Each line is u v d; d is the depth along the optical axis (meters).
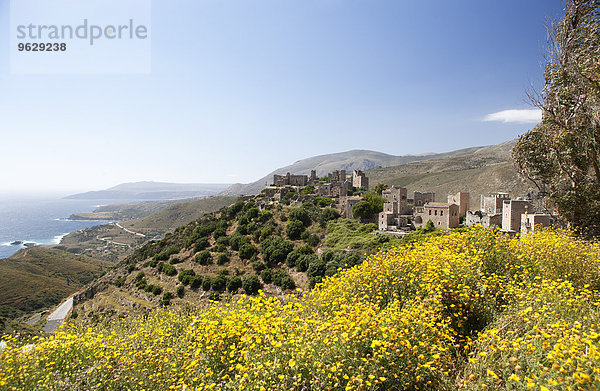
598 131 13.14
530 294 7.34
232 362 6.07
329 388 4.78
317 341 5.61
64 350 7.61
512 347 5.10
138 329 10.91
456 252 10.95
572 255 9.22
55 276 109.44
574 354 4.27
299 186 95.25
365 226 56.62
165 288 52.91
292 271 49.28
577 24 14.74
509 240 11.45
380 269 9.35
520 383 4.44
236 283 48.75
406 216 54.56
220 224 68.50
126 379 6.91
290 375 5.18
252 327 6.62
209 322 7.21
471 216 46.47
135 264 66.81
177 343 8.58
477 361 5.26
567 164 14.46
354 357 5.21
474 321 7.91
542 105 15.51
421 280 8.62
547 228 14.13
